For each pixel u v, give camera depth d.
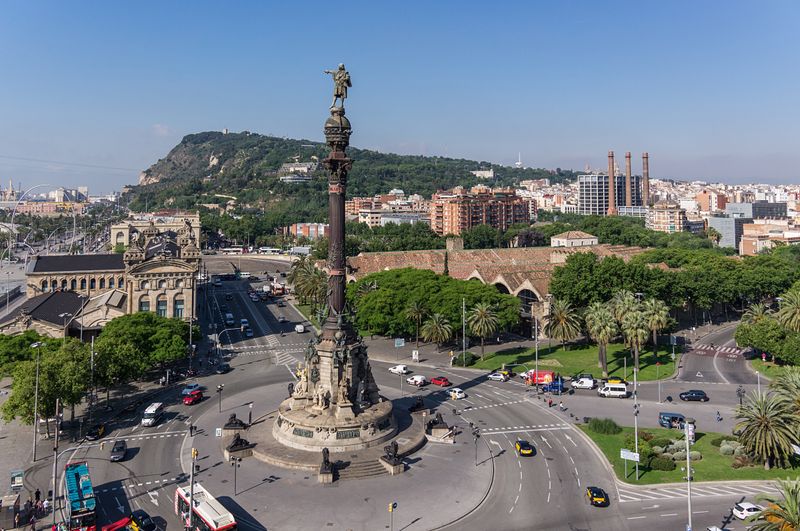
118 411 118.88
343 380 100.81
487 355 161.75
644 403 124.44
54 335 146.75
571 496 83.81
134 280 178.62
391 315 171.62
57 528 74.25
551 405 123.00
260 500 81.12
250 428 106.50
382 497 82.56
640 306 148.38
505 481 88.38
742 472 90.75
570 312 158.25
